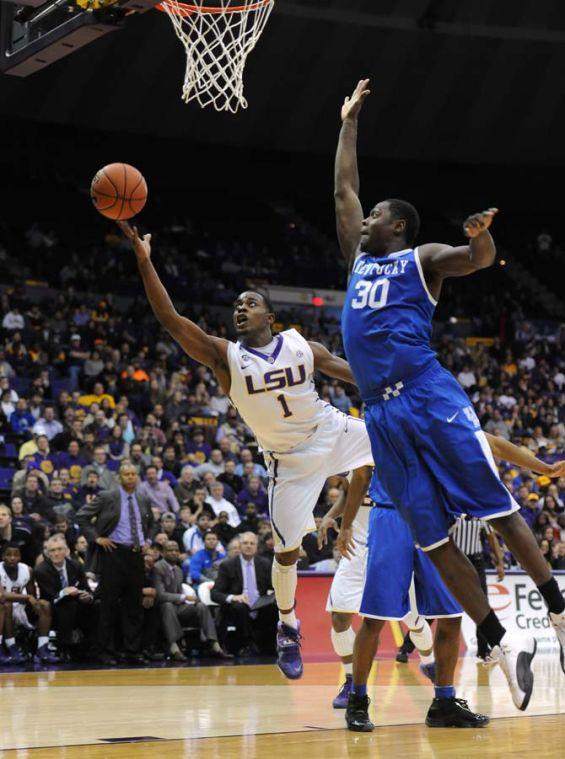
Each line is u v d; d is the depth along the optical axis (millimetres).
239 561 9242
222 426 13711
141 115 20891
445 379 3756
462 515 3760
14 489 10219
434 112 21750
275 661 8750
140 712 5242
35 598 8648
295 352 4629
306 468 4734
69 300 17641
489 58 20656
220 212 24922
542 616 10344
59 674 7562
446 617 4742
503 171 23969
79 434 11828
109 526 8703
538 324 23391
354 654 4691
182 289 20672
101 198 4266
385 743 4152
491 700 5879
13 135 21344
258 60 20078
